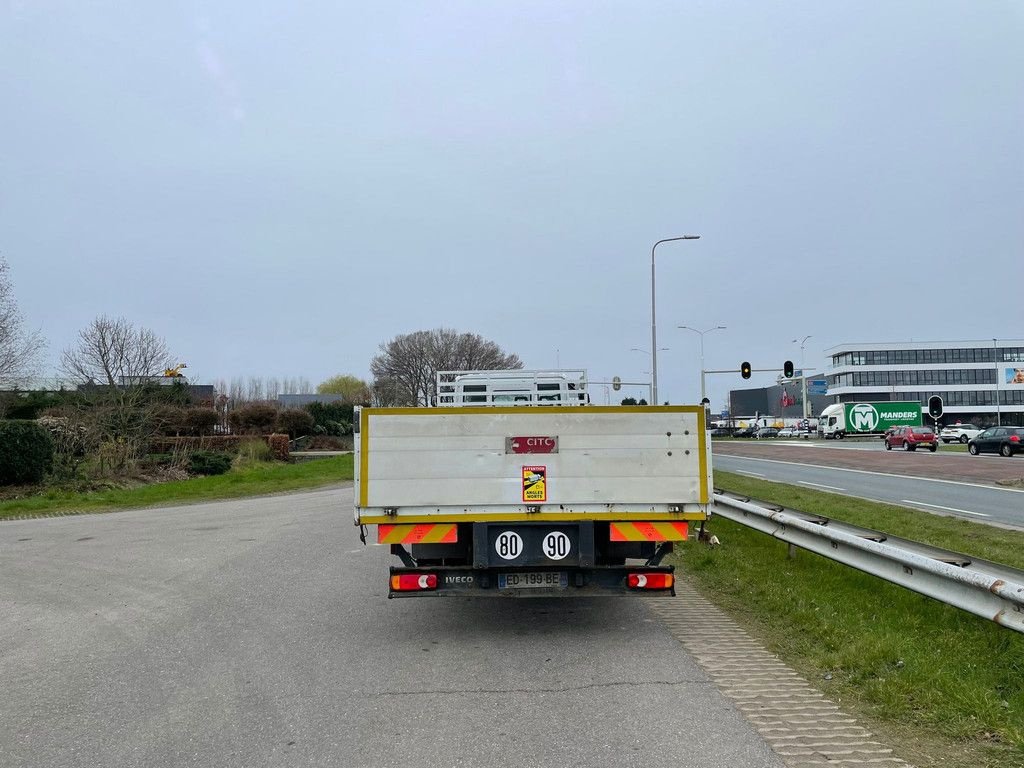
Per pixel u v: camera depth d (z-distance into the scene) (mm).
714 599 8398
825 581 8344
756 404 155000
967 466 31828
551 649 6547
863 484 24375
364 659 6305
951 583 5898
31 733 4781
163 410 30875
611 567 6723
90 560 11477
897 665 5590
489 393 12906
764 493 19062
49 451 23062
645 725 4715
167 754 4418
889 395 114062
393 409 6809
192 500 21969
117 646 6785
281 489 25188
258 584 9562
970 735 4457
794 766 4098
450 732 4664
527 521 6781
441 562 7410
